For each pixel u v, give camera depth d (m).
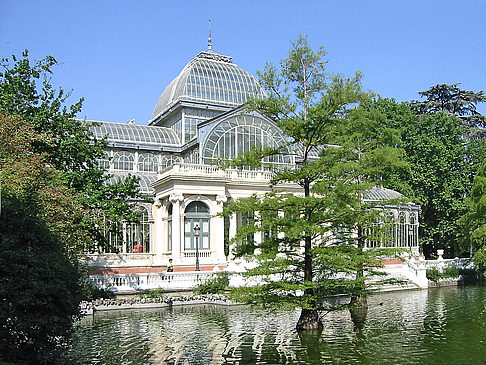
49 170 27.27
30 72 33.31
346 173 23.47
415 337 22.52
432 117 62.56
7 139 23.67
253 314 28.16
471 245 45.34
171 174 44.72
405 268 45.25
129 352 19.50
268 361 18.34
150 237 51.12
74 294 15.55
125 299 31.25
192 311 29.36
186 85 62.75
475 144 65.00
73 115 33.91
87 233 29.88
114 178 53.94
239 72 67.50
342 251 21.28
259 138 52.97
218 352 19.55
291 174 21.75
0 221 14.56
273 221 20.89
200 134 50.47
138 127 61.00
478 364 18.05
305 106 23.45
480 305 32.97
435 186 58.69
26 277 13.62
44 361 13.84
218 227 46.28
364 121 24.22
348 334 23.09
